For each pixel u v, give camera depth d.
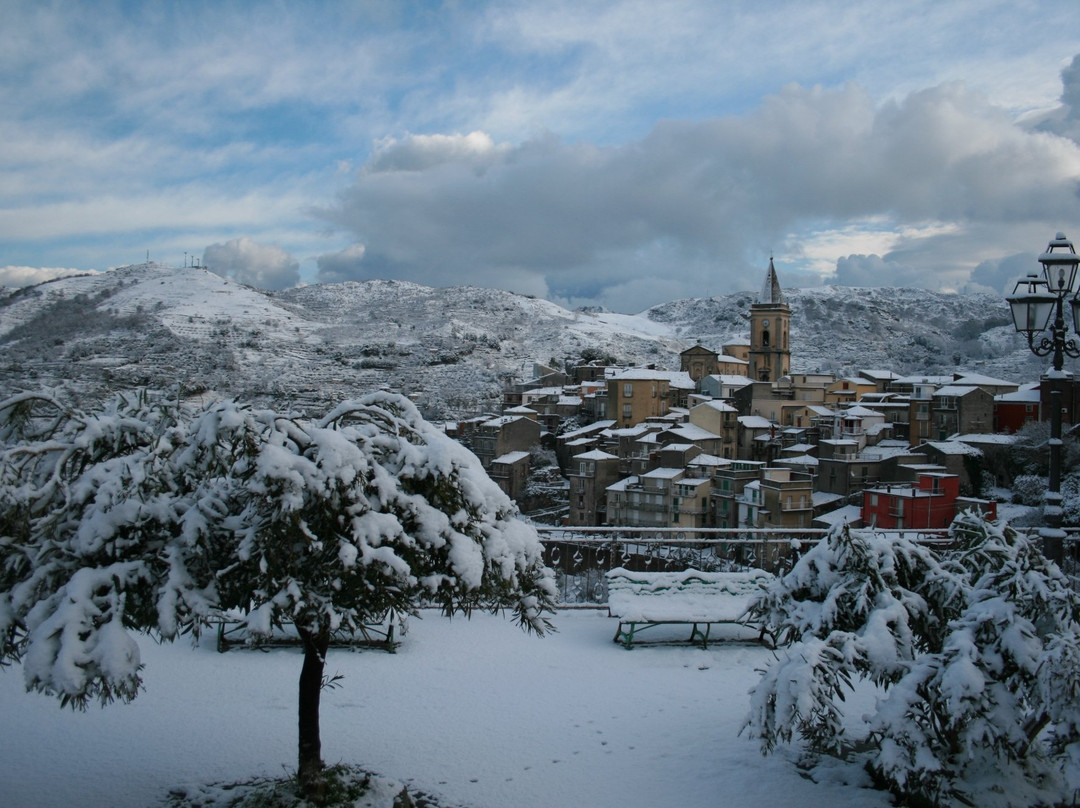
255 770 7.02
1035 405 61.47
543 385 110.62
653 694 8.92
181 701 8.47
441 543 6.16
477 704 8.55
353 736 7.73
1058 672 6.14
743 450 72.06
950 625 6.80
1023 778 6.62
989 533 7.40
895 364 170.00
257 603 6.17
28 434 6.25
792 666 6.42
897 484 52.31
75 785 6.73
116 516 5.58
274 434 5.89
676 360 174.25
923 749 6.12
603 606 12.20
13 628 5.52
